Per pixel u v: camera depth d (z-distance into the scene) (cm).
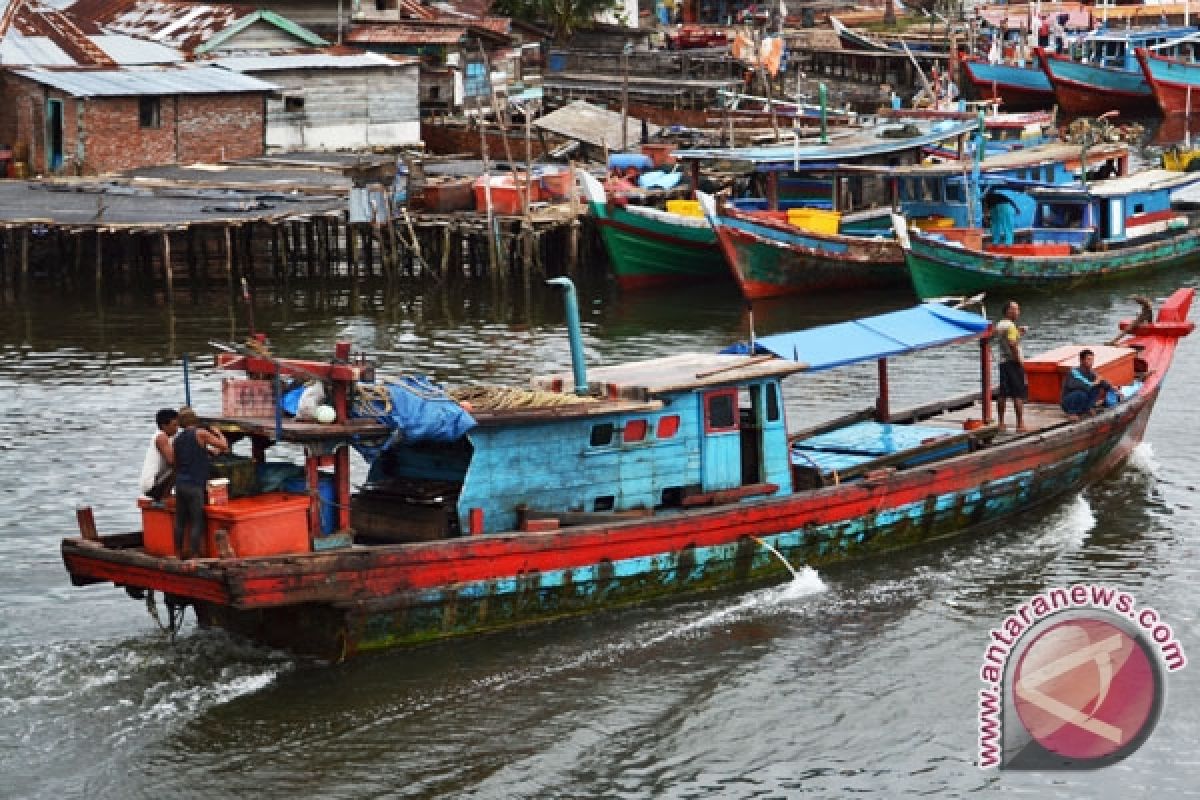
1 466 5278
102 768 3341
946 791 3322
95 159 9900
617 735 3506
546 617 3906
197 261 8962
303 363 3597
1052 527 4678
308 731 3488
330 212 8638
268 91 10419
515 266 8925
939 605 4131
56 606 4103
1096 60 15638
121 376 6612
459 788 3300
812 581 4241
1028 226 8712
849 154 8544
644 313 8081
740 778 3359
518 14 14988
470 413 3744
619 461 3978
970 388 6159
